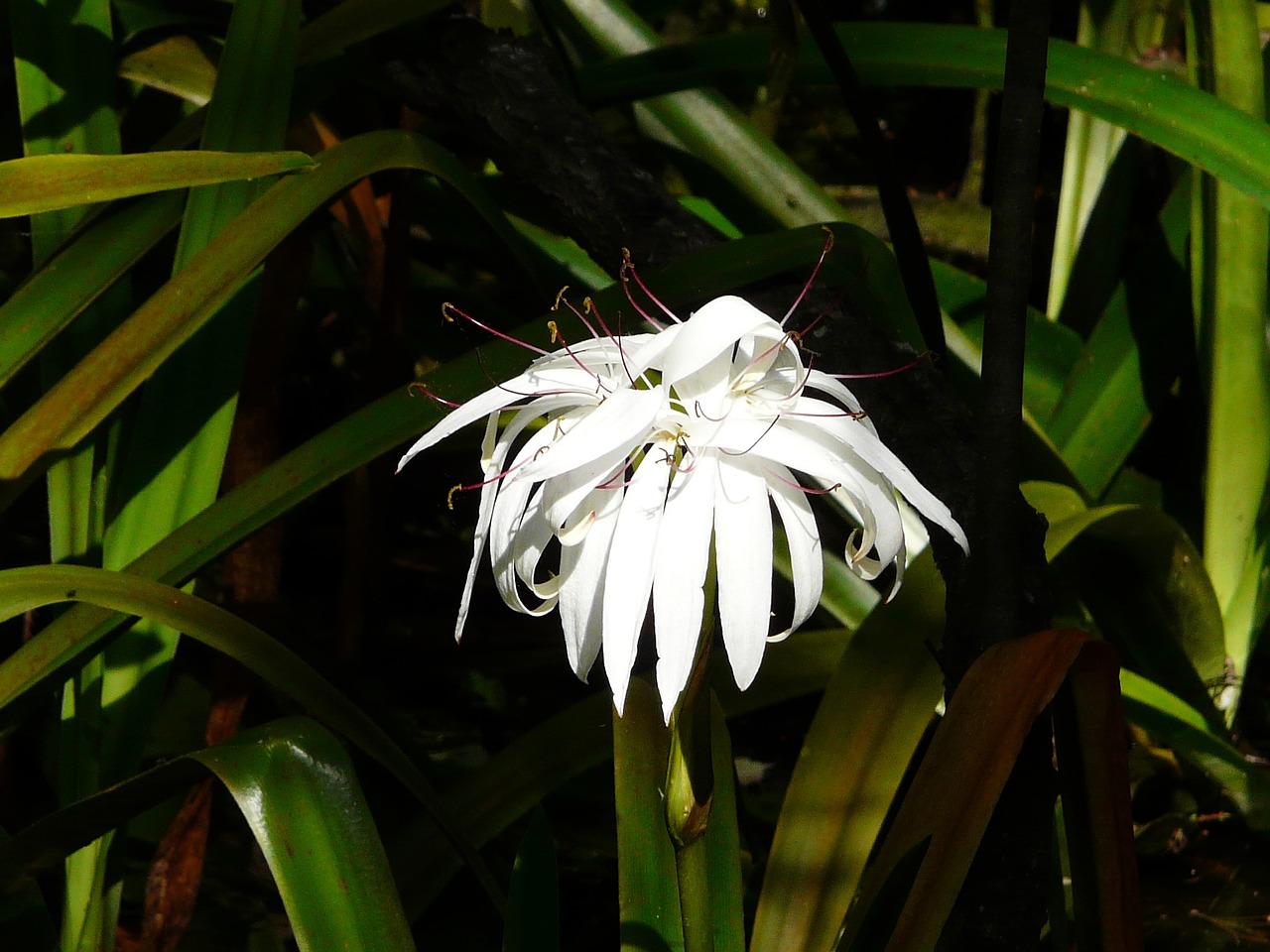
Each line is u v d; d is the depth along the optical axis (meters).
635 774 1.22
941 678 1.28
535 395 1.00
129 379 1.27
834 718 1.28
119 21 1.83
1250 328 1.84
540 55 1.69
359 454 1.28
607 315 1.31
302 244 1.69
